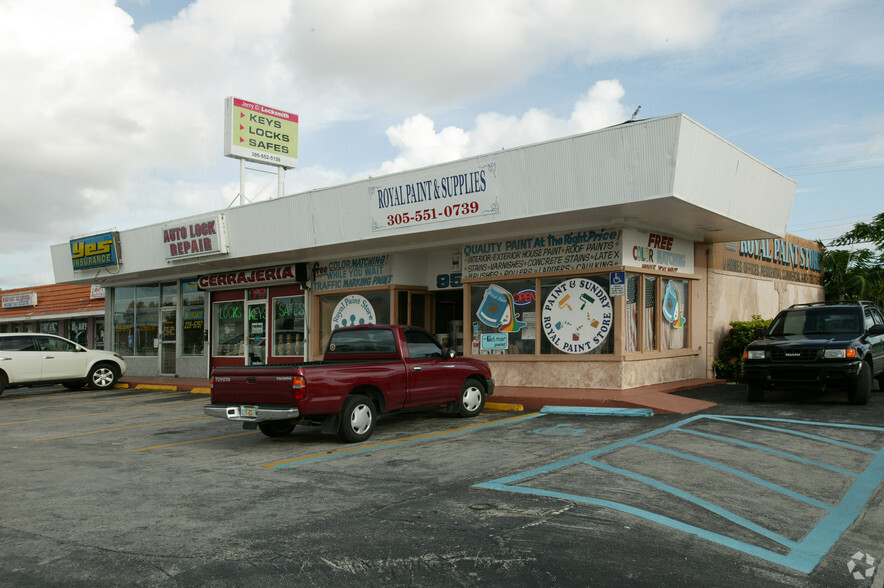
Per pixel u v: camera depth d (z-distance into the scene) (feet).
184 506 20.58
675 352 50.55
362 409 32.37
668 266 49.11
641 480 22.74
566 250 46.06
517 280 48.83
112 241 70.23
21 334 61.36
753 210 45.50
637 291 46.11
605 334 44.50
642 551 15.90
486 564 15.06
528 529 17.44
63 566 15.38
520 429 34.58
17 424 41.75
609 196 38.01
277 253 57.16
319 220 52.49
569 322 46.14
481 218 43.37
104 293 89.51
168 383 65.98
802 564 15.56
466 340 51.24
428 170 45.34
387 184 47.70
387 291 56.13
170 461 28.53
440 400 37.24
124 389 66.44
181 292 74.90
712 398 43.50
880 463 25.62
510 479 23.13
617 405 39.47
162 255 65.98
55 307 102.89
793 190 50.70
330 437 34.19
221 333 71.15
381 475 24.52
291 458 28.50
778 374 39.96
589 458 26.32
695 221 44.09
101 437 36.06
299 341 63.05
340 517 18.94
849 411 37.22
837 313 43.39
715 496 20.94
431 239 50.03
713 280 55.06
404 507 19.83
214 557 15.81
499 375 49.16
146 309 78.95
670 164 35.63
